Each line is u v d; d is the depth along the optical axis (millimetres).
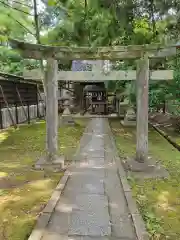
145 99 4660
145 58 4566
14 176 4336
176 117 8953
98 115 14461
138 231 2561
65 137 7938
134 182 4035
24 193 3594
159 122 10758
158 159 5441
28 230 2643
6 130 9141
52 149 4805
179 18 5348
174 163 5141
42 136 8047
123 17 5238
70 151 6125
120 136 8109
